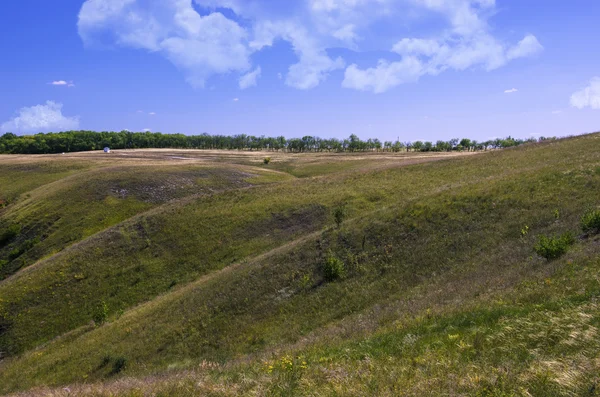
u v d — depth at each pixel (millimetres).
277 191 54125
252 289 26797
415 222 29016
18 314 35312
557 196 27125
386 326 14656
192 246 42188
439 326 12133
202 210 49719
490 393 7094
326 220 42875
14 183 79812
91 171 77188
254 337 21797
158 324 26438
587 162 33031
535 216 25188
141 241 44250
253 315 24219
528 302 11984
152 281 38000
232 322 24125
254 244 40781
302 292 24953
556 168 32875
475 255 23016
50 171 87188
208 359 20812
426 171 55812
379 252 26828
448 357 9359
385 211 32406
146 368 21797
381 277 23922
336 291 23766
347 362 10984
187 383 12078
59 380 23438
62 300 36594
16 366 28078
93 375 22781
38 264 44125
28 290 37719
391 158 99938
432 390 7645
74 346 27734
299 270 27344
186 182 73125
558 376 7086
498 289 14930
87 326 31922
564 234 19094
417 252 25359
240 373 12273
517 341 9234
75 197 64062
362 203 45531
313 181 58625
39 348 30625
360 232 29750
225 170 83062
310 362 12039
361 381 9086
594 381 6691
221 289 27938
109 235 46062
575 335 8586
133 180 70750
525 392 6812
